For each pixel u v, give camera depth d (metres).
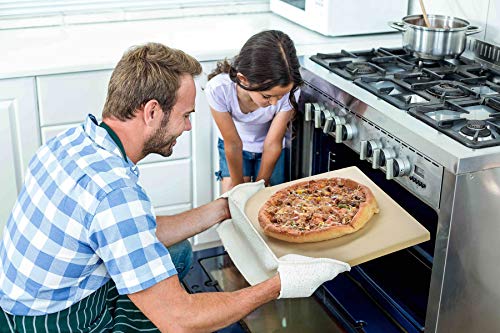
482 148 1.62
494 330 1.86
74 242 1.40
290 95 2.17
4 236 1.54
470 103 1.88
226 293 1.48
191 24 2.87
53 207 1.40
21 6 2.74
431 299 1.78
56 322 1.50
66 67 2.28
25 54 2.40
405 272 2.05
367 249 1.67
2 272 1.52
